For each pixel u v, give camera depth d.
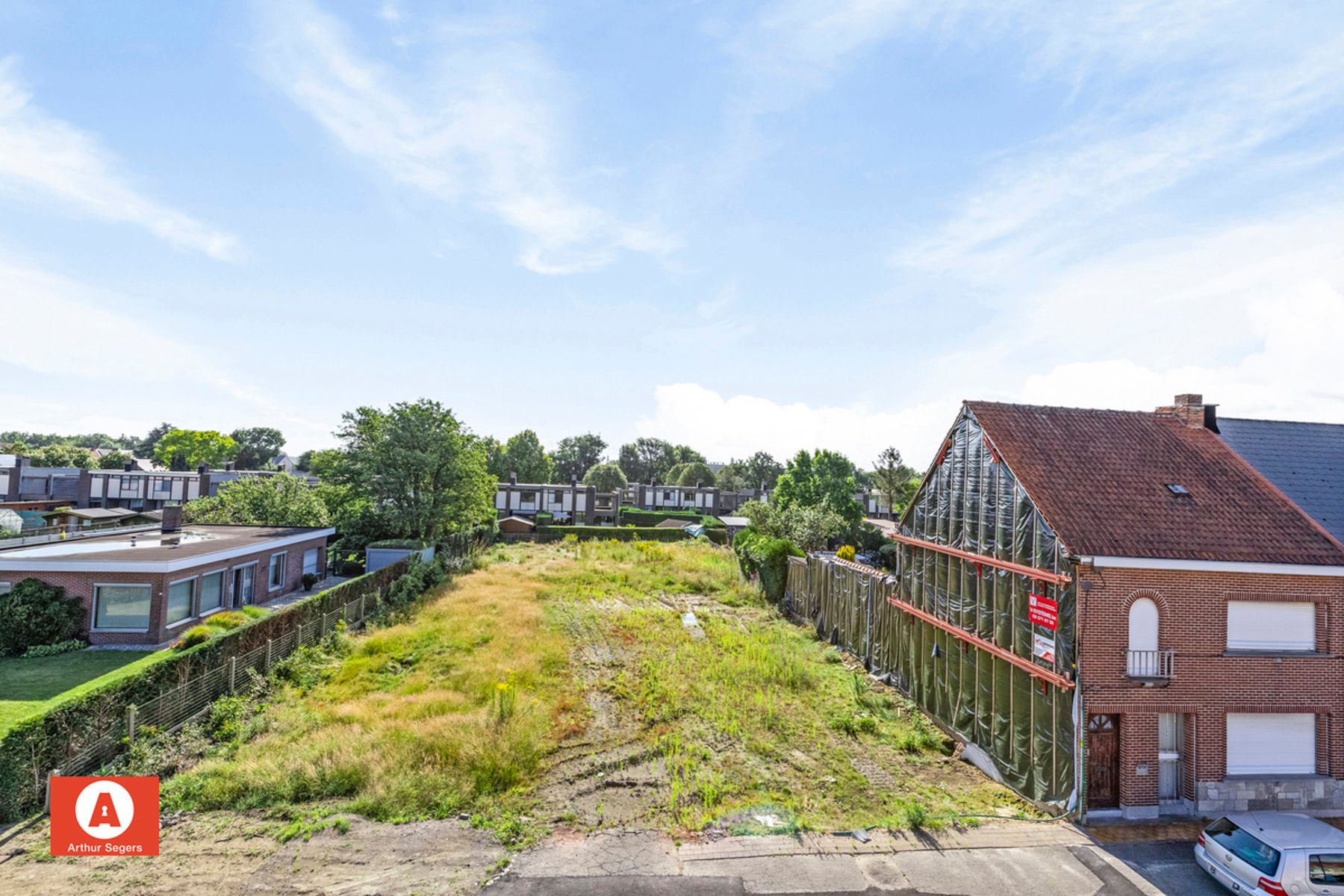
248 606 25.92
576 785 12.86
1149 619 12.78
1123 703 12.46
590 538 58.31
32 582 20.22
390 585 28.03
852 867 10.48
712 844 10.99
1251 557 12.87
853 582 23.31
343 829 10.92
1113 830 12.09
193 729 14.04
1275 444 17.06
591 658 20.58
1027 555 14.01
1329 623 13.10
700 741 14.91
